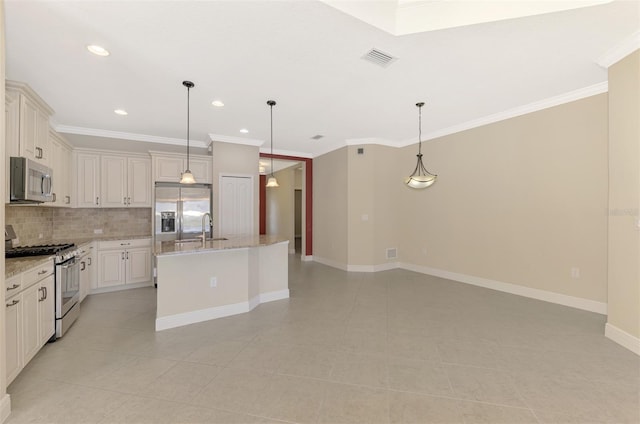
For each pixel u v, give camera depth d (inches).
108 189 186.4
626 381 84.8
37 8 79.3
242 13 83.0
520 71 120.0
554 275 153.5
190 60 108.3
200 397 78.6
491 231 181.5
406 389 82.0
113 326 127.4
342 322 131.1
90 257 172.2
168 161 197.8
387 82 128.5
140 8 80.3
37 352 101.9
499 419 70.0
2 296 71.4
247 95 140.9
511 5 86.0
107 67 113.1
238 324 129.4
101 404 75.8
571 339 112.2
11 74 118.1
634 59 99.0
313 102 150.6
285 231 361.4
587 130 140.4
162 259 124.5
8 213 130.9
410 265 237.8
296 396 79.0
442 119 182.9
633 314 101.6
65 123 180.9
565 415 71.2
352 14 84.4
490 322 129.7
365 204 235.0
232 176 219.3
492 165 179.8
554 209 152.9
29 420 70.1
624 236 104.1
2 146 71.6
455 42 98.3
